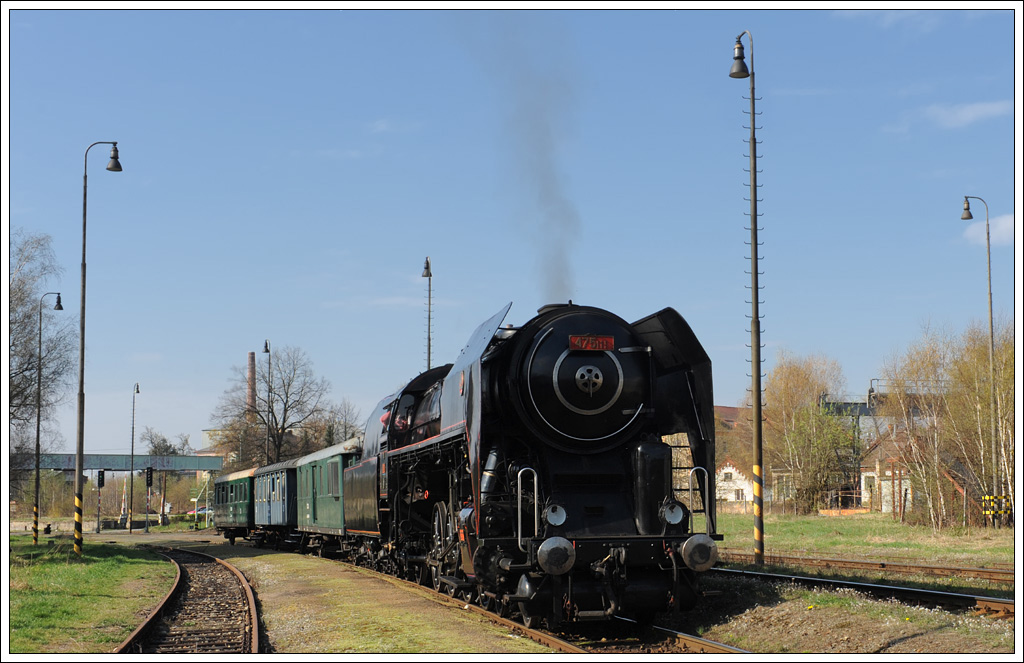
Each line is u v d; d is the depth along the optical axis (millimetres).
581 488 11406
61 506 97375
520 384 11461
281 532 32312
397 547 16562
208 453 118438
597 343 11672
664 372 12492
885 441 49969
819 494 51219
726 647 9203
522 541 10477
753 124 19672
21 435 33781
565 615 10352
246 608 14383
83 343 25719
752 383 19328
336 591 15602
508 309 11109
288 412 61000
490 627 10945
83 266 25750
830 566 18078
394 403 16656
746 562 19625
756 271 19453
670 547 10648
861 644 9180
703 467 11500
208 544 39750
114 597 15922
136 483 104375
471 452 11133
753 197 19531
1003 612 10602
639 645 9812
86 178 25797
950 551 22484
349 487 20812
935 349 39344
